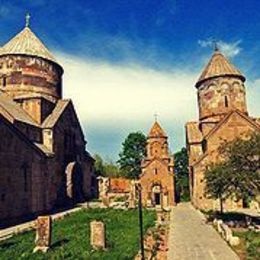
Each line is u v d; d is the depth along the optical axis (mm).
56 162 41156
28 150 34188
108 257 15453
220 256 16281
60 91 49062
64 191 42562
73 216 32375
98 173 93312
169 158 58469
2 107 36125
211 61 49281
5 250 17469
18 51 45188
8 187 30078
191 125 52531
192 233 23406
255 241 18969
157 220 30219
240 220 29250
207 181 27969
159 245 19109
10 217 29984
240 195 25516
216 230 24562
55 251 17031
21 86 44531
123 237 20797
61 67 49125
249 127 41969
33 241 19797
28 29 48844
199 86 49219
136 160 82938
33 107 41906
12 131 31312
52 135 40625
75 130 47969
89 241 19078
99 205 44844
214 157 41906
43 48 47906
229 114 42344
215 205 41406
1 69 45031
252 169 26156
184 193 72188
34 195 34719
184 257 16297
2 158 29500
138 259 15672
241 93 47188
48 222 17984
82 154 50219
